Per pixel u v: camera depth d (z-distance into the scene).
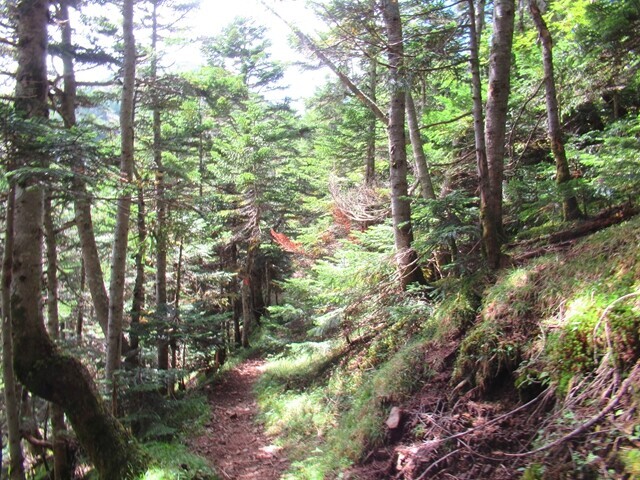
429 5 8.26
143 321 12.19
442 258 8.59
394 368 5.85
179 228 10.21
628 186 5.45
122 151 9.94
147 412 8.92
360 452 5.18
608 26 7.12
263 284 24.50
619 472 2.94
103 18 12.59
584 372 3.74
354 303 8.57
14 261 6.18
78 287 14.20
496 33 6.34
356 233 10.92
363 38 8.17
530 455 3.64
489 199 6.12
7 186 6.77
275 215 18.12
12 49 9.38
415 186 10.34
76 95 12.34
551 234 6.00
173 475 5.91
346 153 17.42
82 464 8.27
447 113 10.05
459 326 5.66
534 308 4.71
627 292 3.79
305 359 11.37
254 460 6.91
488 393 4.62
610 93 8.62
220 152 17.45
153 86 12.62
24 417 8.67
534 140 9.27
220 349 15.40
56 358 6.13
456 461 4.16
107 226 14.35
